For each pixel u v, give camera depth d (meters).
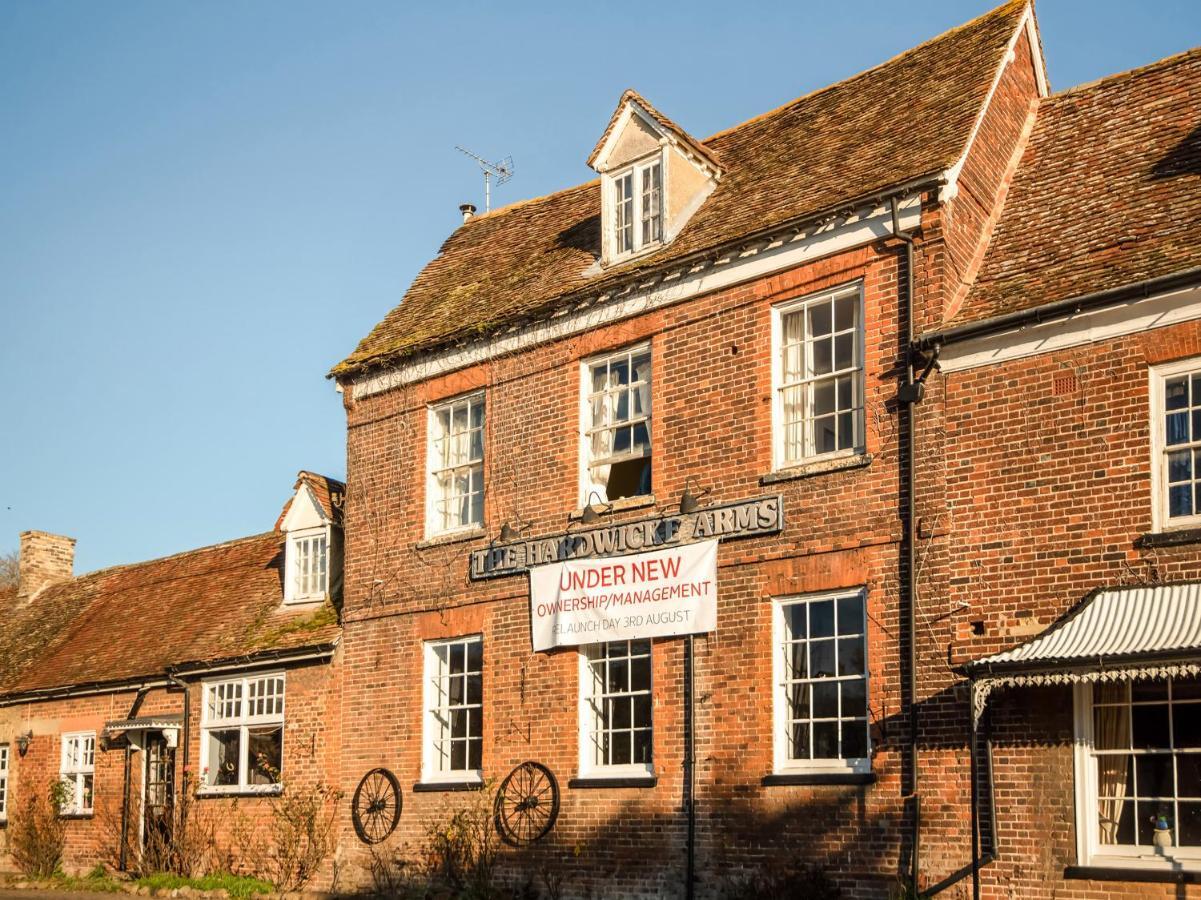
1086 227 15.87
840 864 15.41
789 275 17.20
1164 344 13.84
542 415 20.00
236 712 24.12
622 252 20.09
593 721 18.56
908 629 15.29
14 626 33.94
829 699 16.08
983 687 13.39
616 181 20.42
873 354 16.19
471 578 20.39
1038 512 14.50
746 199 19.00
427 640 21.02
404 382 22.28
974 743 13.52
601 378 19.56
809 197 17.66
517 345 20.50
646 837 17.41
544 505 19.69
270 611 25.23
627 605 18.11
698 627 17.25
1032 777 13.96
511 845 18.97
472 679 20.34
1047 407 14.61
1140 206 15.62
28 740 29.08
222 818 23.59
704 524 17.47
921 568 15.27
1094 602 13.67
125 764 26.28
